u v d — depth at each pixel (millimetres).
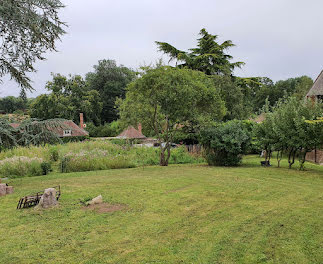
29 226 6164
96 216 6742
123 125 19094
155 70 15492
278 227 5836
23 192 9609
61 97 55969
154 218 6539
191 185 10164
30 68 10398
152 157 19812
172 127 18156
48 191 7574
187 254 4766
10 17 8922
